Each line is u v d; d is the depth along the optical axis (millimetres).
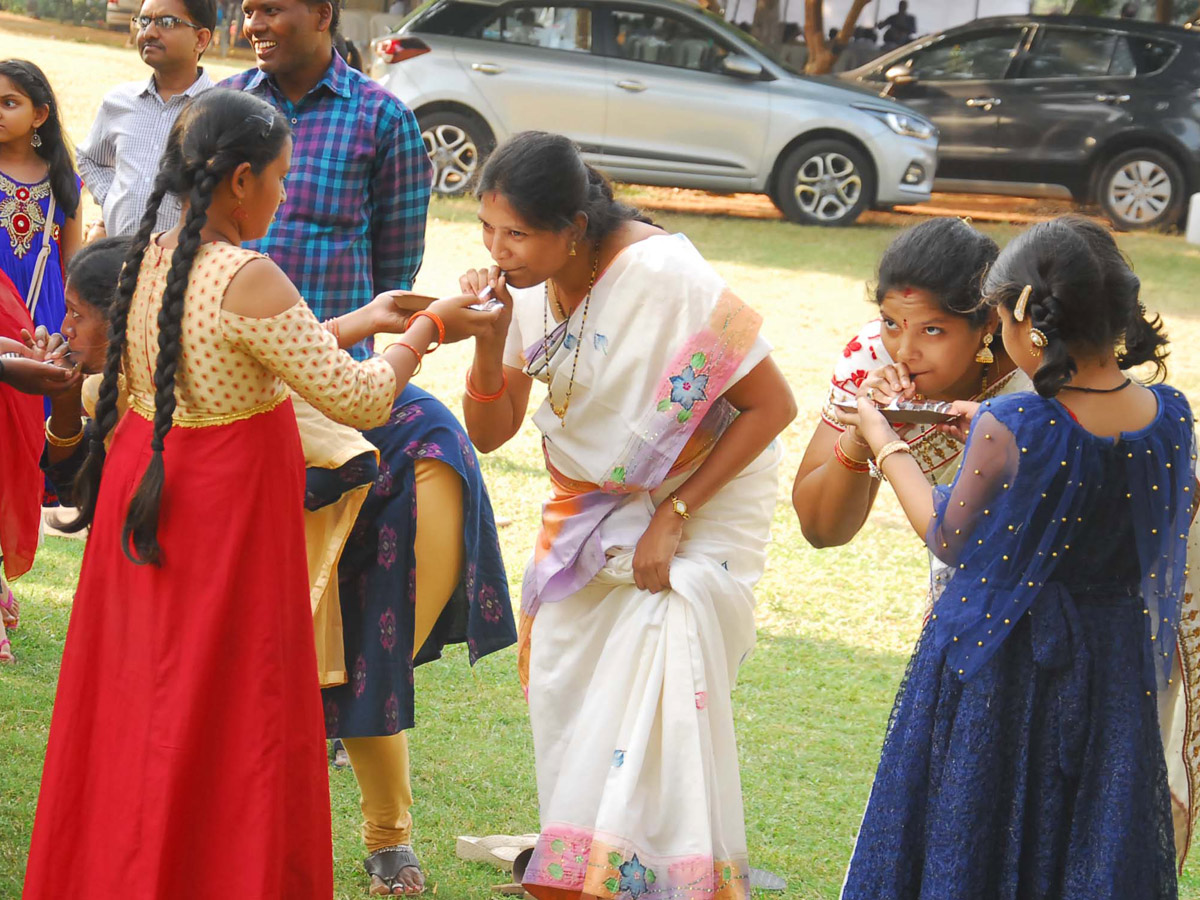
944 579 3635
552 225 3678
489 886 4508
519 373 4129
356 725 4316
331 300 5016
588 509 4031
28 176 6508
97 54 23438
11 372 3820
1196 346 12953
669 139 17391
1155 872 3225
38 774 4918
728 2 26797
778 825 5027
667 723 3791
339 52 5594
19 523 5336
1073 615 3225
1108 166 18578
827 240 17156
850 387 3895
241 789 3418
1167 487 3236
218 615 3387
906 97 19578
